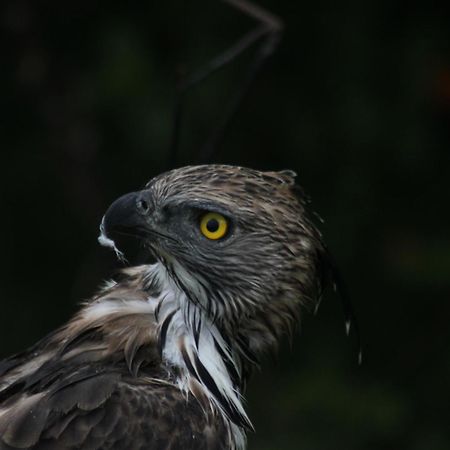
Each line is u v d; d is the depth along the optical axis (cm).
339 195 1243
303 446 1165
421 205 1263
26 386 658
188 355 683
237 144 1238
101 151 1248
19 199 1295
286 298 705
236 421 685
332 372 1224
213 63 834
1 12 1227
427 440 1202
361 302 1268
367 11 1215
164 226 693
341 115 1214
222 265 693
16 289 1298
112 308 697
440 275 1229
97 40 1225
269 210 696
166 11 1204
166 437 641
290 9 1212
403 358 1261
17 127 1266
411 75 1209
